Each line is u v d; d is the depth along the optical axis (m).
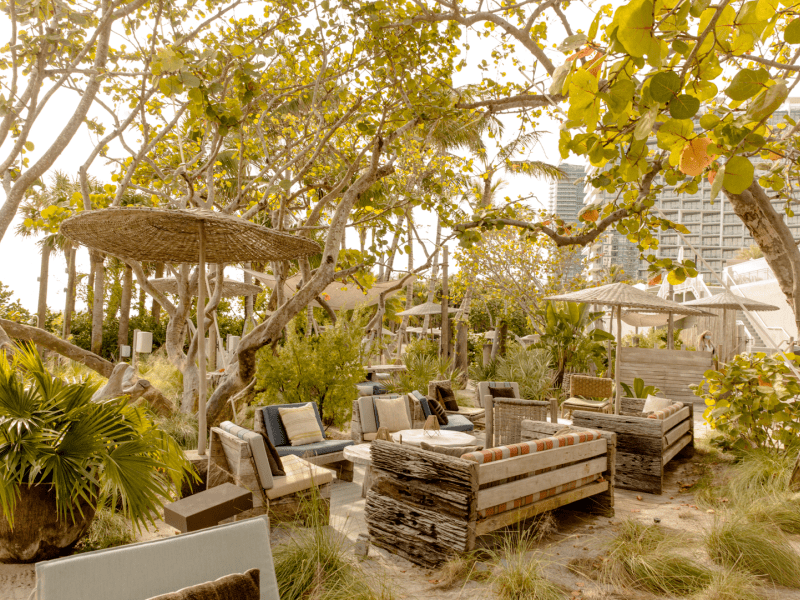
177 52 5.72
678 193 4.01
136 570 2.06
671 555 3.81
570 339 14.48
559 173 21.17
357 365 9.15
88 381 3.73
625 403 9.59
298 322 12.12
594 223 6.73
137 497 3.49
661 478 6.26
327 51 8.03
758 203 5.74
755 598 3.31
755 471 5.71
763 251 5.93
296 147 10.12
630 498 6.10
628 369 14.80
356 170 8.87
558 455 4.75
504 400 7.85
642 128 1.74
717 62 1.87
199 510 3.35
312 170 10.58
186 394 8.92
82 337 23.50
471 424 9.23
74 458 3.43
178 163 9.88
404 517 4.30
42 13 6.66
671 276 5.42
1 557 3.54
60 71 6.37
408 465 4.32
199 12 7.85
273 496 4.80
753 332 20.09
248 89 6.77
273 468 5.08
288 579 3.42
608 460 5.41
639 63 1.70
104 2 6.68
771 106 1.72
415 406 9.28
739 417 6.60
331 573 3.54
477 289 19.39
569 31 5.56
